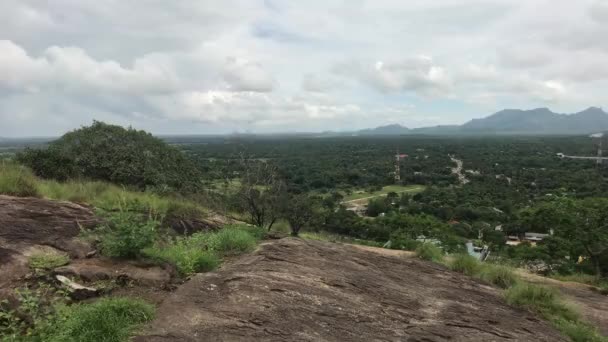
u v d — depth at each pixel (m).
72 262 4.60
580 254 13.54
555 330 5.61
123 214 5.37
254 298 4.39
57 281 4.14
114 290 4.27
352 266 6.50
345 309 4.60
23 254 4.49
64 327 3.41
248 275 5.07
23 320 3.58
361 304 4.87
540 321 5.84
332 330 4.05
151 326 3.57
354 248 8.11
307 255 6.58
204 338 3.47
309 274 5.52
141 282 4.51
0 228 4.86
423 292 5.97
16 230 4.92
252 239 7.13
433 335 4.45
